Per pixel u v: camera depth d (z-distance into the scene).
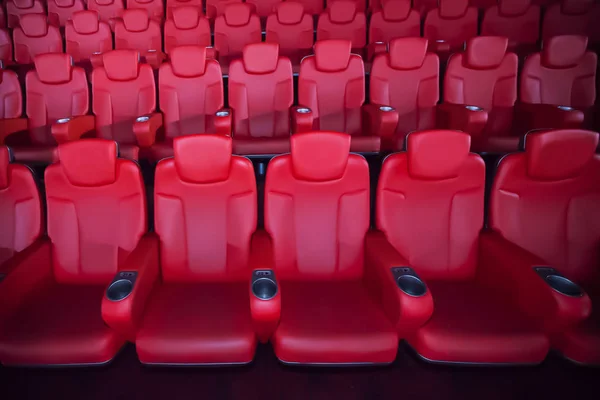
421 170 1.88
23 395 1.77
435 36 4.60
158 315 1.67
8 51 4.86
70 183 1.91
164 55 4.34
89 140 1.85
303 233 1.92
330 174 1.87
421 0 5.22
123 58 3.04
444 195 1.95
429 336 1.58
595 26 4.36
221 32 4.51
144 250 1.78
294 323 1.63
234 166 1.88
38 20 4.75
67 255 1.93
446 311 1.72
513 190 1.96
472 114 2.67
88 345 1.58
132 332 1.56
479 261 1.97
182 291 1.85
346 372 1.60
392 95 3.12
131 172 1.90
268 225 1.91
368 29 5.03
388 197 1.94
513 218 1.97
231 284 1.92
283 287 1.90
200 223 1.90
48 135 3.20
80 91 3.17
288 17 4.46
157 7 5.62
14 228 1.95
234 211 1.91
